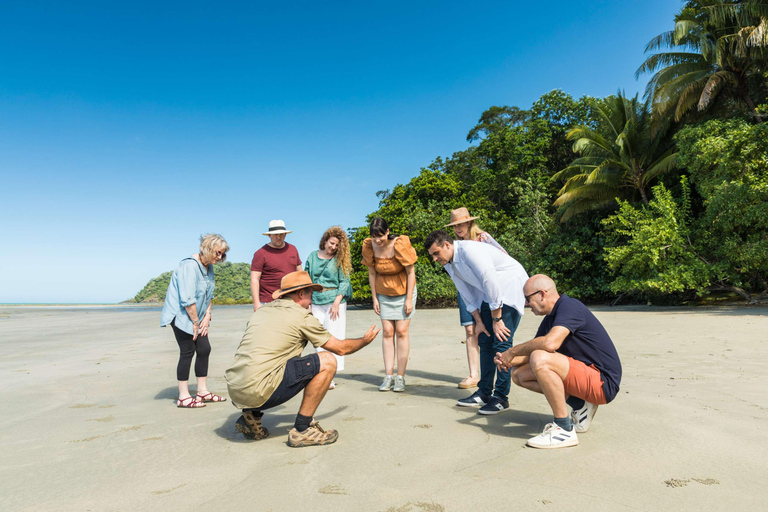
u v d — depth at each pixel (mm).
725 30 17828
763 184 14016
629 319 12281
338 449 2854
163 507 2076
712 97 18219
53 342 10164
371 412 3750
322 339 3004
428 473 2416
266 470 2525
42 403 4293
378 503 2062
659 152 21297
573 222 24109
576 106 27969
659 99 19141
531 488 2188
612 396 2848
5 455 2857
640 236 16906
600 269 21828
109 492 2264
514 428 3244
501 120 37844
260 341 2932
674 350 6500
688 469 2381
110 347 9031
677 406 3598
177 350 8414
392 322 4602
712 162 15742
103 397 4543
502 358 3098
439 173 29203
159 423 3570
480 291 3945
